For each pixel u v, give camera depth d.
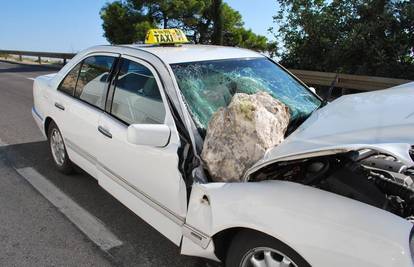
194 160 2.60
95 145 3.62
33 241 3.37
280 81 3.63
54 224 3.64
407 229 1.80
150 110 3.09
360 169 2.49
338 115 2.47
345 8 10.70
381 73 9.56
